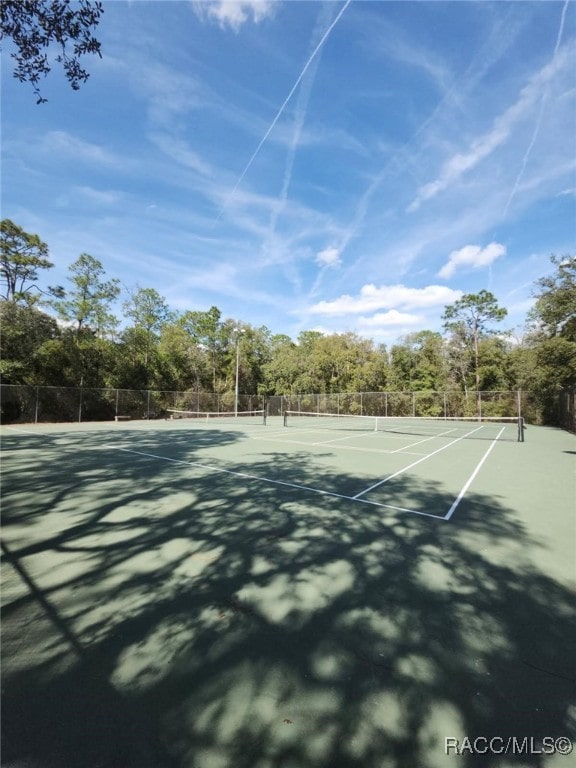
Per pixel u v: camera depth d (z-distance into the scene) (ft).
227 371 148.97
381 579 12.59
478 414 107.24
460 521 18.65
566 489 25.54
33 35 14.66
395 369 146.41
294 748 6.30
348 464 35.19
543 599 11.38
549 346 82.43
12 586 11.99
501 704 7.30
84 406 97.35
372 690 7.63
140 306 132.46
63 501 21.80
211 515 19.31
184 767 5.92
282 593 11.61
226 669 8.20
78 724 6.72
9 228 92.79
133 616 10.30
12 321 89.76
